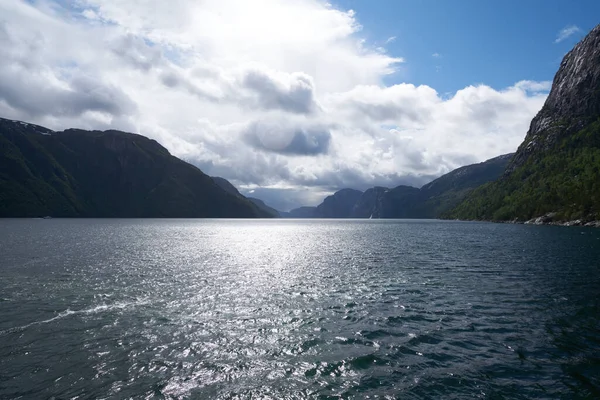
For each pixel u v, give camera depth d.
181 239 107.31
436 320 25.27
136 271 45.31
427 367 17.72
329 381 16.28
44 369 17.30
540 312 27.03
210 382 16.17
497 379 16.39
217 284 37.72
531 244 81.06
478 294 33.00
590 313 26.64
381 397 14.88
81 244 82.12
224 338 21.64
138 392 15.23
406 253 67.56
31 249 69.31
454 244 85.50
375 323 24.62
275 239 112.38
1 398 14.62
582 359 18.52
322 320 25.30
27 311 26.77
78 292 33.06
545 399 14.64
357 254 66.69
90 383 15.97
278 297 32.06
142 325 23.88
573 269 46.47
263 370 17.39
